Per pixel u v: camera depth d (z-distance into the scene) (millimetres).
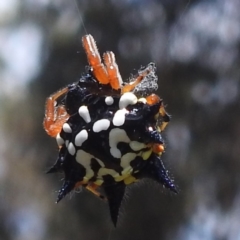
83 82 63
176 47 159
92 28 160
